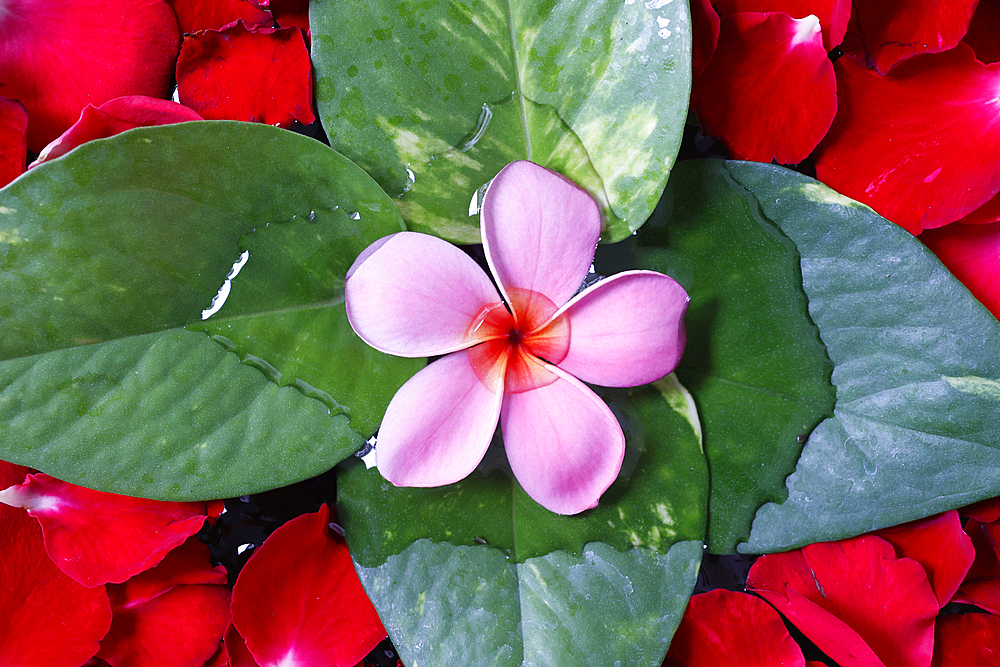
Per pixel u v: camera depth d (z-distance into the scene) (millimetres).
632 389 328
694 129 347
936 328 325
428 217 324
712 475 332
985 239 346
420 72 322
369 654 344
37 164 305
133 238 303
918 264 325
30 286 299
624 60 316
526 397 308
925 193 341
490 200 300
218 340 313
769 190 330
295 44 333
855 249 328
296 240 314
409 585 322
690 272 333
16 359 301
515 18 320
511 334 309
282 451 314
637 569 324
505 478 329
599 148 319
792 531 330
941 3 332
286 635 332
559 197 304
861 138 345
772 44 333
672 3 310
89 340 305
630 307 302
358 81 322
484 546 326
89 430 306
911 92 341
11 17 335
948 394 325
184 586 338
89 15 337
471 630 322
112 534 326
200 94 341
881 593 334
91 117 312
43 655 327
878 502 328
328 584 332
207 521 337
